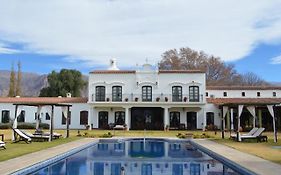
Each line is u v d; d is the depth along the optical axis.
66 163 13.75
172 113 38.66
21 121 39.59
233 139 23.66
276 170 10.34
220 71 64.50
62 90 55.88
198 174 11.40
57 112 39.38
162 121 39.19
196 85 38.44
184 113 38.31
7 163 11.58
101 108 38.88
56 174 11.21
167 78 38.78
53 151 15.61
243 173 10.88
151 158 15.51
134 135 28.67
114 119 38.91
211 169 12.45
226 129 36.19
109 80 39.09
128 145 21.97
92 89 39.03
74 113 39.34
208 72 64.06
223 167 12.91
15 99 40.75
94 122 38.78
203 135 26.66
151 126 38.91
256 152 15.45
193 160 14.82
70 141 21.64
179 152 18.05
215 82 62.97
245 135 22.70
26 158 12.97
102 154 16.98
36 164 11.66
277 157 13.56
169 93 38.62
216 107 37.97
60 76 57.03
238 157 13.57
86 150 18.72
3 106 39.75
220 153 15.05
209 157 15.88
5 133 29.62
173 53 64.25
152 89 38.75
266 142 21.41
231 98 40.16
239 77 65.81
